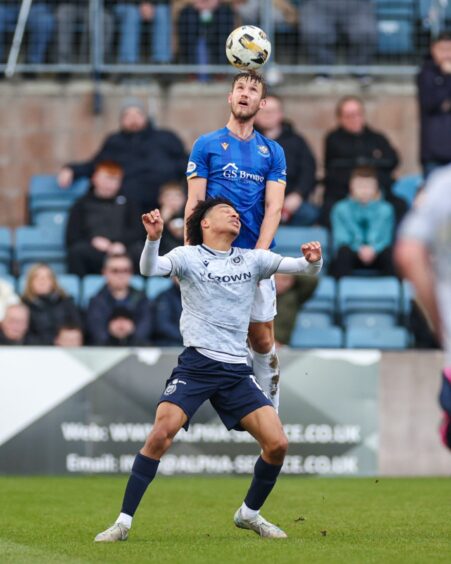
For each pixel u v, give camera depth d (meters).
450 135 54.59
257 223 26.48
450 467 42.50
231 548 23.19
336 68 59.56
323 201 54.34
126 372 41.81
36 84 60.41
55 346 44.94
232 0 59.28
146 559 21.56
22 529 27.22
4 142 59.84
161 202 51.09
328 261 53.03
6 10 59.69
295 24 59.72
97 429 41.69
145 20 59.56
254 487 25.20
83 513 30.67
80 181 56.06
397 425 42.41
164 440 24.19
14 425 41.56
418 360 42.53
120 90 60.50
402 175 60.00
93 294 49.88
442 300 17.19
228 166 26.03
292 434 41.97
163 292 47.25
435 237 16.58
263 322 26.16
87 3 59.72
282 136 53.78
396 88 60.66
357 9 59.50
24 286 49.16
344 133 55.25
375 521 28.92
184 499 34.38
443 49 54.91
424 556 21.92
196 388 24.27
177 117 60.53
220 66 59.53
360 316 51.03
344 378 42.25
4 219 59.28
